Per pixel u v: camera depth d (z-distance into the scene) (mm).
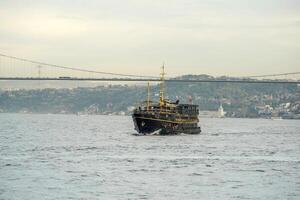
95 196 160750
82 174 197500
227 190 172125
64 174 197125
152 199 158375
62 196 160500
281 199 161875
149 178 190750
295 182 187625
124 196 161250
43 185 175625
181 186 176875
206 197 161875
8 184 176750
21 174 196250
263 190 173125
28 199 157000
